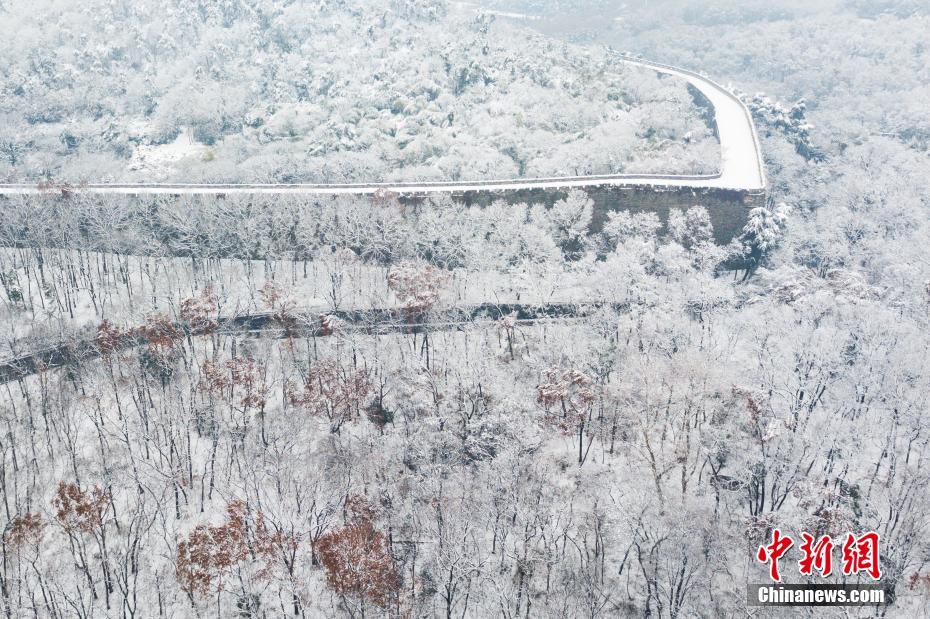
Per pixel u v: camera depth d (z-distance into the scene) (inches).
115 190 5049.2
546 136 6678.2
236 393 3582.7
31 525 2704.2
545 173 6008.9
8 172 6747.1
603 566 2942.9
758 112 6988.2
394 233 4655.5
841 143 6815.9
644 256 4515.3
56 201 4731.8
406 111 7327.8
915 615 2669.8
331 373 3567.9
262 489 3152.1
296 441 3366.1
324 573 2839.6
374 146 6692.9
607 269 4217.5
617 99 7628.0
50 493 3154.5
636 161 6018.7
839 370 3408.0
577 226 4840.1
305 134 7190.0
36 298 4328.3
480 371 3683.6
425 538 3002.0
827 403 3496.6
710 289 4133.9
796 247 5162.4
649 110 7086.6
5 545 2753.4
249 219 4606.3
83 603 2691.9
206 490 3245.6
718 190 4953.3
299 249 4699.8
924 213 5359.3
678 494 3058.6
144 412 3405.5
